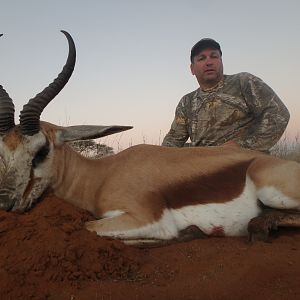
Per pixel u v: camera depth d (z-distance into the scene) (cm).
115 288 74
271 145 151
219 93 162
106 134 110
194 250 94
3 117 99
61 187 108
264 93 154
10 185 95
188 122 174
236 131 159
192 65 171
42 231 83
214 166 111
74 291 74
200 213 107
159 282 79
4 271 74
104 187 108
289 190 106
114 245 87
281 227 112
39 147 101
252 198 109
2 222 85
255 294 72
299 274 79
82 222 96
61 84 106
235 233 109
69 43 108
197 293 73
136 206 103
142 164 112
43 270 77
